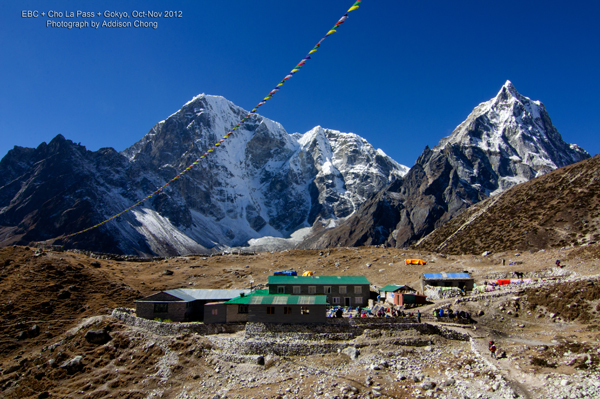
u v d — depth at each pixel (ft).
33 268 354.54
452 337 195.31
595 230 471.62
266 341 198.39
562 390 134.82
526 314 216.13
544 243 495.41
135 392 183.52
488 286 258.57
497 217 652.07
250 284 382.83
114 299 331.16
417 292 290.35
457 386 151.74
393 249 489.26
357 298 281.54
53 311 299.38
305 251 519.60
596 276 228.22
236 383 177.37
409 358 179.52
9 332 265.34
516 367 157.69
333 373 173.99
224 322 235.61
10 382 206.08
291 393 163.84
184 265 463.83
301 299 216.33
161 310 253.65
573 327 192.44
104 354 213.25
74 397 186.70
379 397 152.25
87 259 429.38
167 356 202.90
